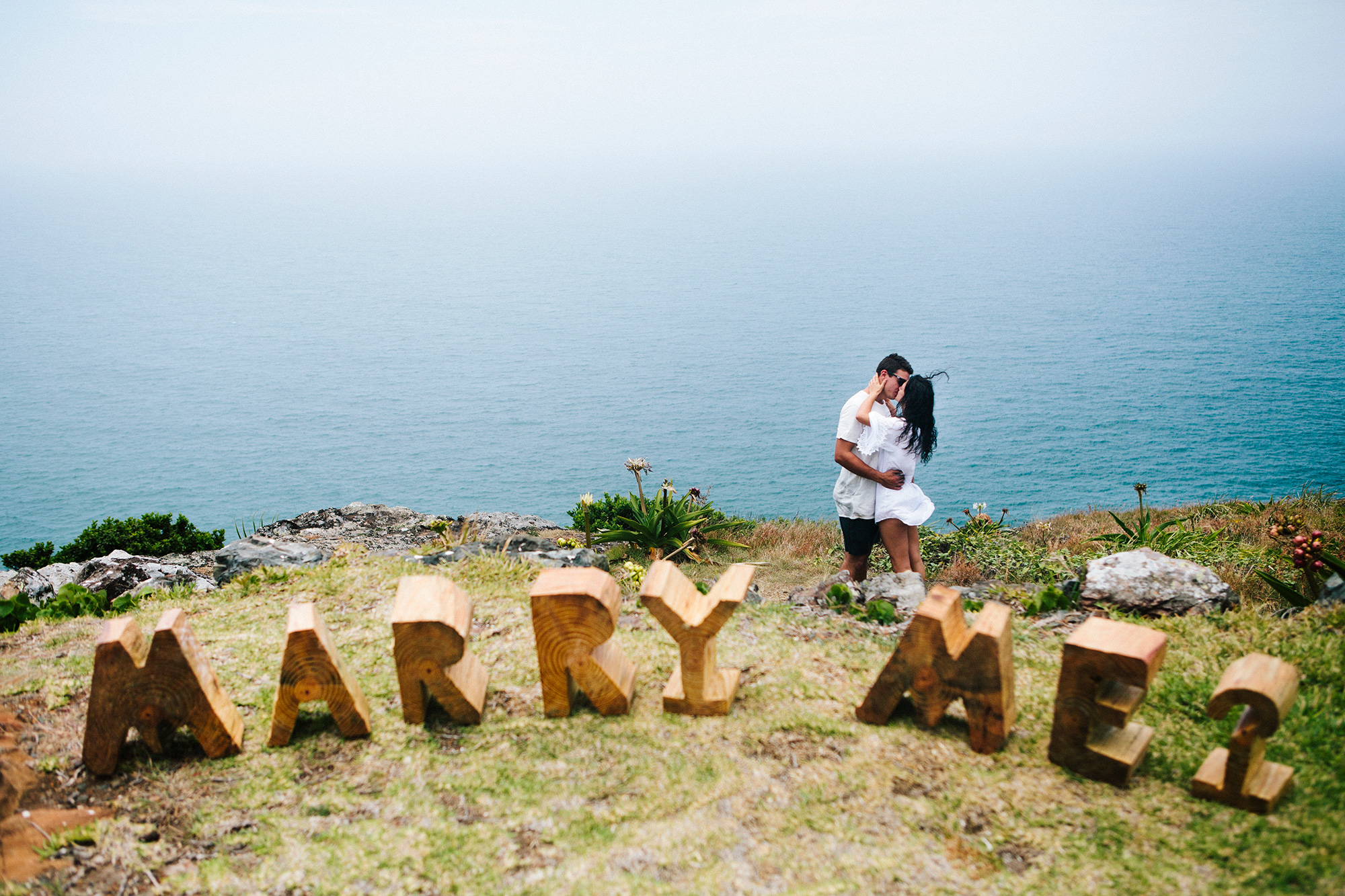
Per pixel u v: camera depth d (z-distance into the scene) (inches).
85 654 162.4
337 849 106.1
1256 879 91.9
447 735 130.3
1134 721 126.3
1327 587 179.5
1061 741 114.9
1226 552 263.9
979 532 312.8
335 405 7490.2
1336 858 92.9
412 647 128.3
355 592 192.5
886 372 238.7
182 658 121.7
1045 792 110.6
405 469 5457.7
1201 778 107.1
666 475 4867.1
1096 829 102.8
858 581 228.5
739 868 98.8
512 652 157.5
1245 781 103.0
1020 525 493.0
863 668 149.0
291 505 4702.3
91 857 105.0
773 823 106.4
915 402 230.7
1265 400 5492.1
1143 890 92.0
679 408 7012.8
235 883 100.7
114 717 121.6
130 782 121.1
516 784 117.0
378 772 121.3
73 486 5073.8
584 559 223.3
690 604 133.4
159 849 106.7
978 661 118.6
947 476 4106.8
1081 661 110.8
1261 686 99.9
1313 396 5536.4
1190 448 4389.8
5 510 4586.6
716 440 5826.8
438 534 324.5
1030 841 101.3
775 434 5984.3
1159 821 103.4
